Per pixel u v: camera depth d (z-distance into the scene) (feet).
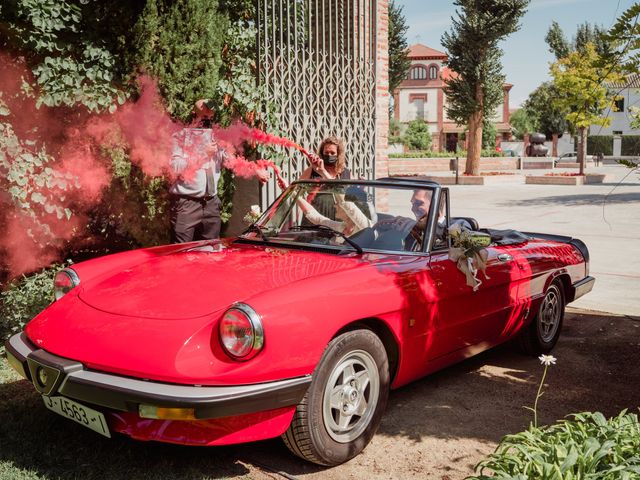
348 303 10.42
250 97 22.21
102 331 9.77
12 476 9.55
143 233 22.11
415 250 12.85
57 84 18.95
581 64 82.53
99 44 20.06
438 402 13.57
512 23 92.73
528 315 15.75
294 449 10.25
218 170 19.52
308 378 9.70
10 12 18.24
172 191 18.67
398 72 107.04
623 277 26.14
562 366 16.10
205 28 20.80
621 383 14.89
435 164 128.67
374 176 26.89
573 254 18.01
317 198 14.17
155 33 20.12
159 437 9.42
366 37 26.45
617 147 183.93
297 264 11.72
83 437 11.14
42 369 9.85
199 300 10.12
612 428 8.85
